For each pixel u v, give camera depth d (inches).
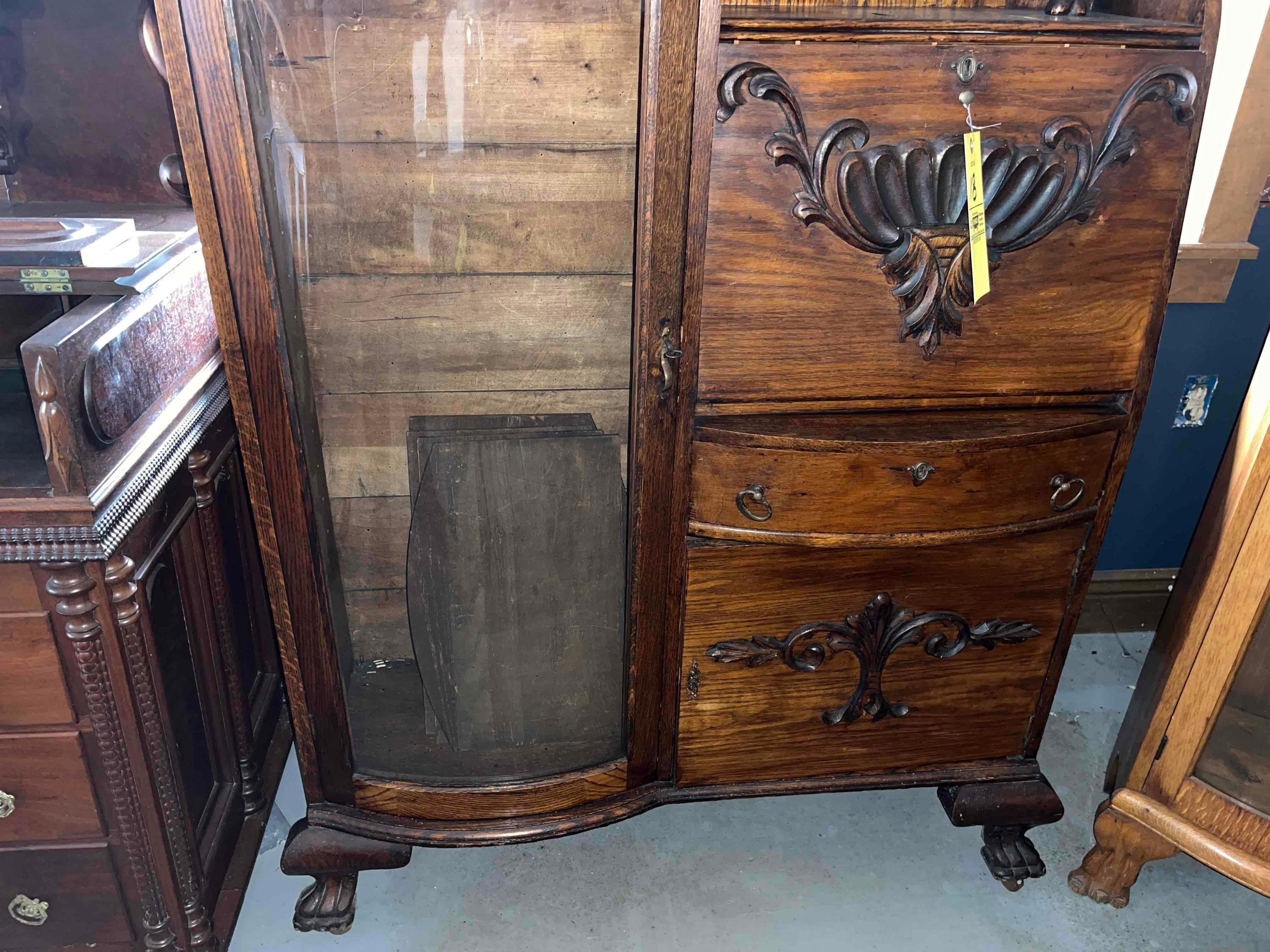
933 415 46.8
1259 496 48.1
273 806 63.7
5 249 39.4
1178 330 70.6
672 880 59.4
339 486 47.3
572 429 46.3
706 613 49.6
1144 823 55.4
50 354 35.0
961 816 57.3
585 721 53.9
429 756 53.2
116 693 42.3
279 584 46.5
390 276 42.1
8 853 46.3
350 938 55.0
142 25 47.6
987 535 48.5
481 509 47.6
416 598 49.7
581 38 38.2
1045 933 56.4
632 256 42.5
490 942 54.9
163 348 45.3
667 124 38.4
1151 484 77.1
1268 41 60.2
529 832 52.6
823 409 45.7
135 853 45.8
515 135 39.9
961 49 39.4
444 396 45.1
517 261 42.3
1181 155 43.0
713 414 44.8
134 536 43.1
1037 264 44.1
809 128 39.6
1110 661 80.0
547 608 50.3
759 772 55.3
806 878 59.8
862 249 42.1
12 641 40.7
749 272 41.8
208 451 52.6
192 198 38.0
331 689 49.8
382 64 38.0
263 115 38.1
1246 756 51.9
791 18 38.0
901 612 51.3
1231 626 50.1
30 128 53.4
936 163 40.6
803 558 48.8
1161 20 43.5
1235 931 56.8
